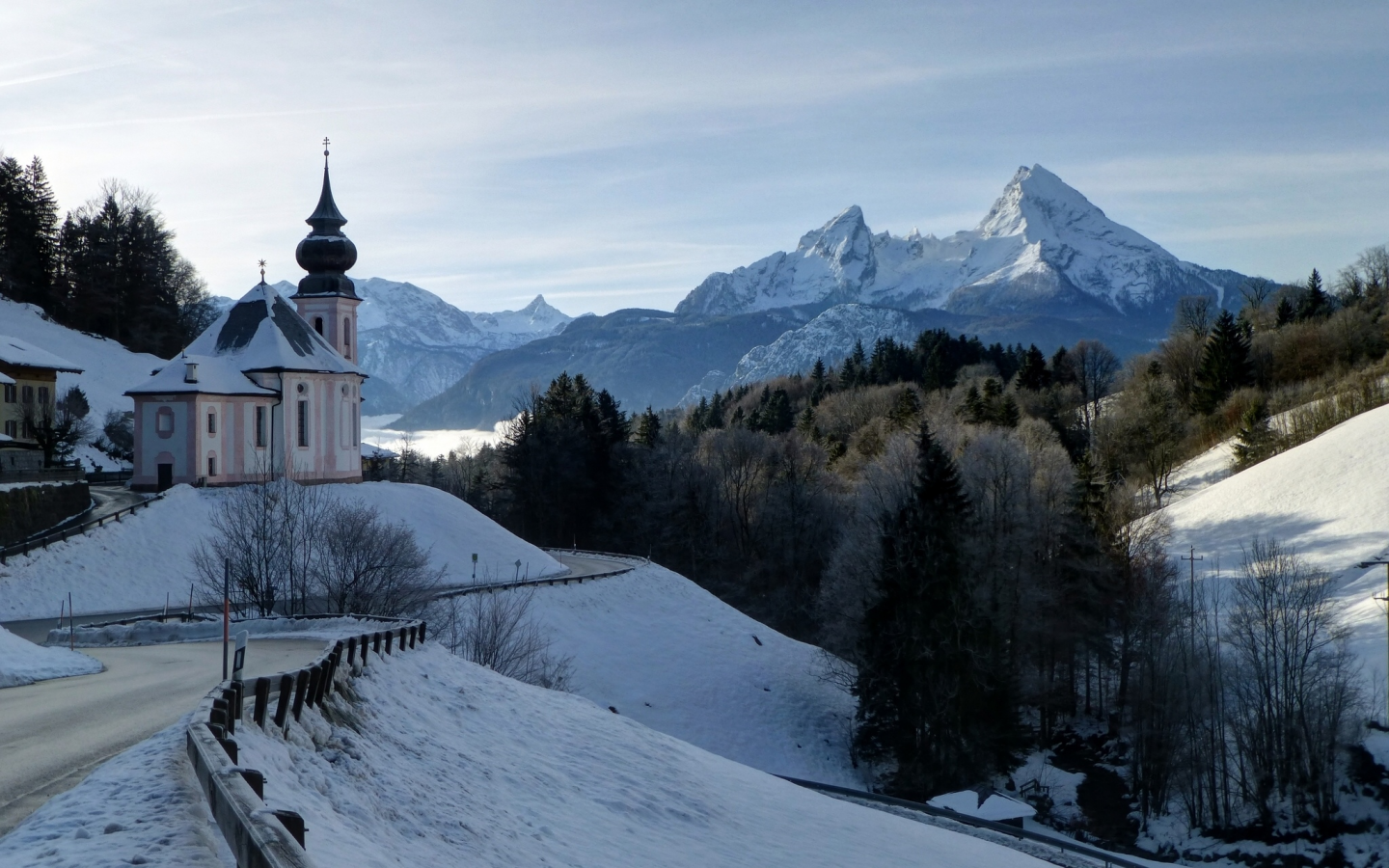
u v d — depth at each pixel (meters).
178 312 170.88
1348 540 82.88
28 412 100.56
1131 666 70.88
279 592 63.50
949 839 39.38
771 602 114.50
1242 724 60.69
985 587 67.56
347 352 110.19
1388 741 56.75
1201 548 92.00
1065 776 67.00
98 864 10.83
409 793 20.67
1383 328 135.25
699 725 67.50
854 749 68.44
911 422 131.62
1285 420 119.62
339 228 110.19
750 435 132.25
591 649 71.56
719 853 26.47
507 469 139.62
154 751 15.93
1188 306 174.62
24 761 18.56
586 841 23.25
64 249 159.75
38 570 64.50
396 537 64.06
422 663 35.50
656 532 126.31
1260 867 54.72
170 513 74.06
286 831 9.60
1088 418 142.38
